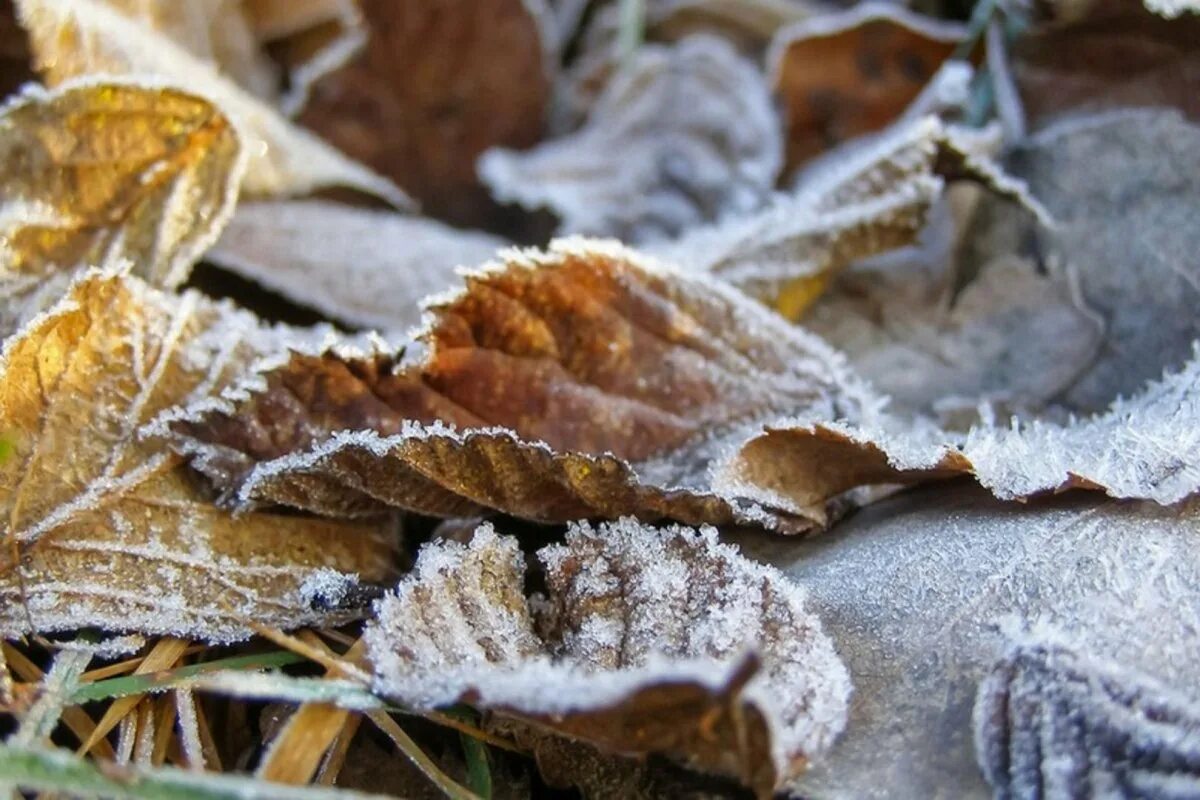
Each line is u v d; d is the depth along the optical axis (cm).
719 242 25
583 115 30
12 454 21
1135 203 24
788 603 20
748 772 19
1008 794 19
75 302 21
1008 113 26
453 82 29
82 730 21
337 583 21
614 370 23
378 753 21
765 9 30
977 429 23
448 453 21
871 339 25
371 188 27
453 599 21
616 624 21
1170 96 25
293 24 28
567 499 21
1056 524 21
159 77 23
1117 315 24
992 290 25
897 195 25
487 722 21
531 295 22
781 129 29
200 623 21
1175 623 20
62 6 24
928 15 29
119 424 22
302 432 22
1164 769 19
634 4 30
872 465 21
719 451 22
